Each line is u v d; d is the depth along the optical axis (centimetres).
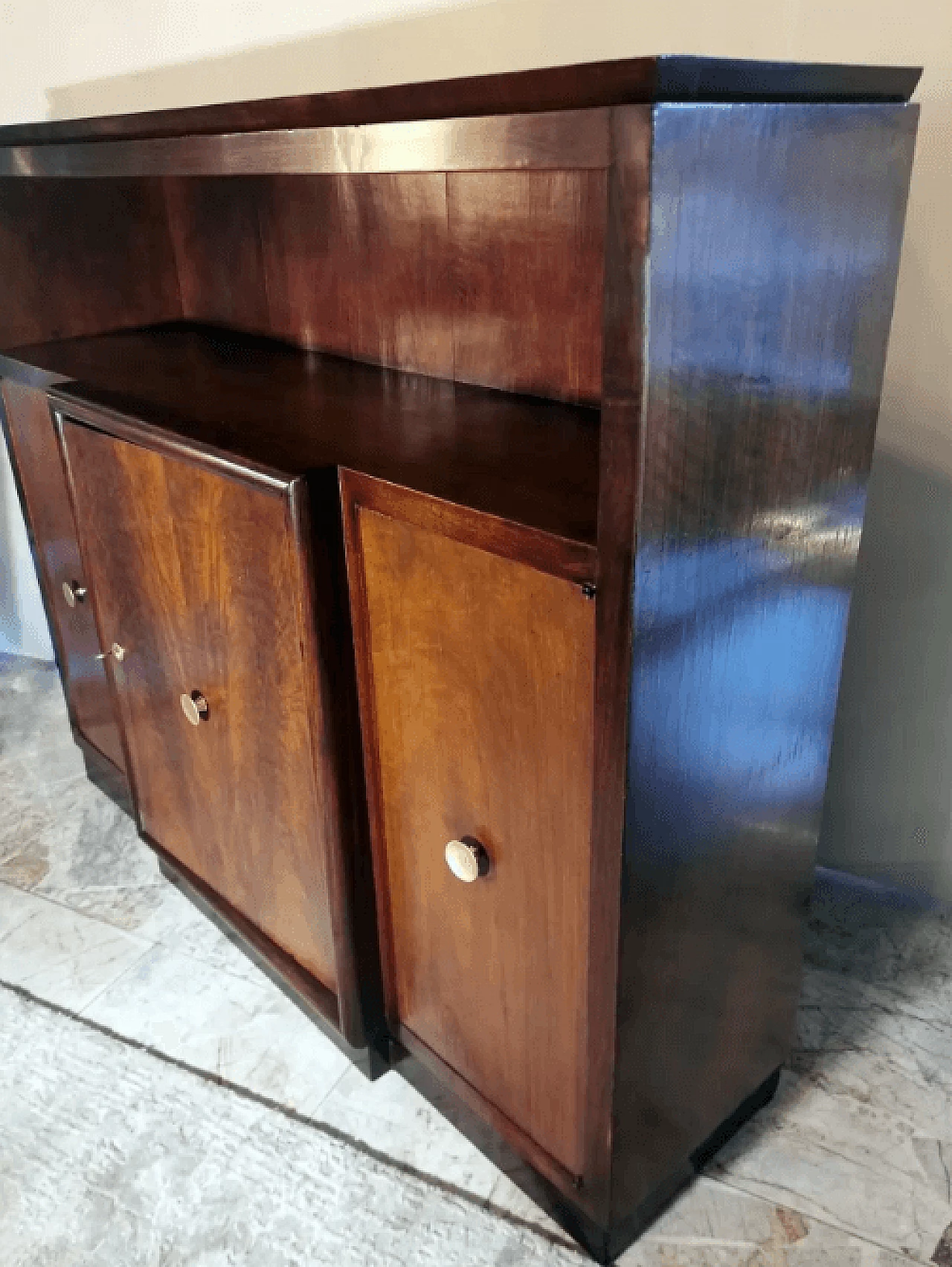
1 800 167
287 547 90
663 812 76
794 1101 110
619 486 62
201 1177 104
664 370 60
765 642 80
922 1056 115
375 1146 107
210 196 142
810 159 64
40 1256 97
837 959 129
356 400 112
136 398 115
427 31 118
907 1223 97
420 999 105
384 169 69
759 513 73
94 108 158
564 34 110
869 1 96
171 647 116
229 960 132
